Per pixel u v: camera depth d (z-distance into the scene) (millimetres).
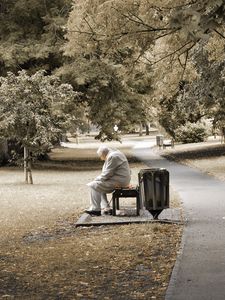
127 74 14867
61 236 11891
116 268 8641
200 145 49000
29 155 24000
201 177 23156
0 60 33438
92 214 13727
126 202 16594
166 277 7910
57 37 33406
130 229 11836
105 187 13562
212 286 7246
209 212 13555
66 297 7234
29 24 35344
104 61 31859
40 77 22922
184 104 29719
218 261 8562
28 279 8258
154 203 12398
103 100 34062
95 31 12305
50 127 22734
